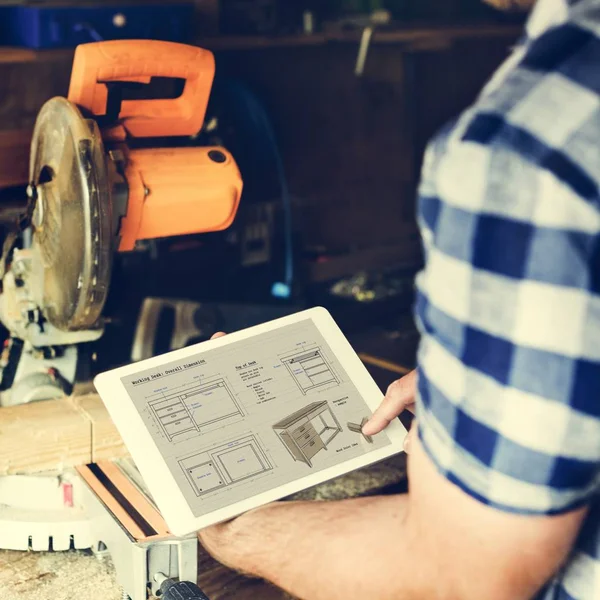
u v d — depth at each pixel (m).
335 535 0.76
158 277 2.10
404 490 1.37
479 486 0.55
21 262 1.38
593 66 0.50
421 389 0.58
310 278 2.37
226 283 2.16
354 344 2.09
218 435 0.97
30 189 1.32
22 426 1.25
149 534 1.00
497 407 0.53
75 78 1.37
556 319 0.50
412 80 2.78
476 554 0.57
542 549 0.56
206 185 1.43
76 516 1.20
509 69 0.54
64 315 1.33
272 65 2.61
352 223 2.85
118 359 1.79
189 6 2.11
